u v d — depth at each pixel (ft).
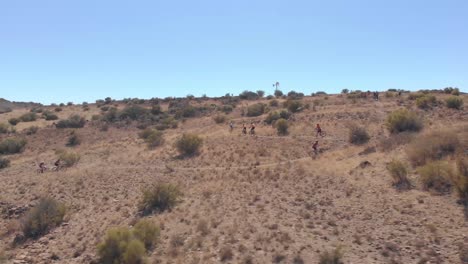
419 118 144.56
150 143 183.73
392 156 98.84
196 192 98.68
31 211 87.97
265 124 206.80
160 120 297.33
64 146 222.48
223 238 63.41
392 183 79.92
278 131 177.06
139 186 114.11
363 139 143.13
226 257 56.03
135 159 157.58
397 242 56.13
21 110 422.00
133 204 94.58
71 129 267.39
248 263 53.72
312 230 63.87
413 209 65.82
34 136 249.75
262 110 262.26
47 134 254.47
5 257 70.38
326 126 175.52
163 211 84.69
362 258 52.65
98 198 105.09
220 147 161.17
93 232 78.07
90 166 152.15
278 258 54.39
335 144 145.48
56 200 104.12
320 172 102.22
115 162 155.63
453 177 70.23
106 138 241.35
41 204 90.43
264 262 53.72
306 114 209.56
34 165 164.04
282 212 74.23
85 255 66.33
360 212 69.46
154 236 65.82
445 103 184.34
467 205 62.90
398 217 64.23
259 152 144.36
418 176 79.56
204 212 79.30
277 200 82.69
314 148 137.08
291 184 95.09
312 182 93.86
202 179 115.34
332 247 56.80
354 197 77.66
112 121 296.71
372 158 103.40
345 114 193.57
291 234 62.49
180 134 212.43
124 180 123.75
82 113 357.41
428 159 84.99
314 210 73.67
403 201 69.92
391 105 204.85
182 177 121.49
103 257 61.46
